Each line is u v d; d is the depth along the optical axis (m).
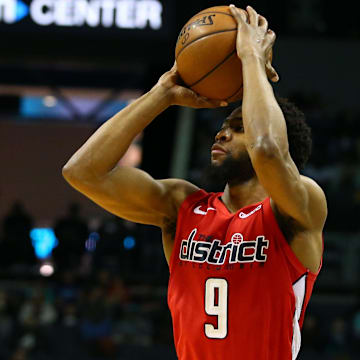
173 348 17.97
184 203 6.04
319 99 30.53
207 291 5.58
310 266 5.60
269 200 5.64
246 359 5.43
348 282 22.77
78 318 19.06
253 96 5.36
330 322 20.31
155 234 24.11
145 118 5.97
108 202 6.06
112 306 19.02
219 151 5.93
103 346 17.97
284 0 32.16
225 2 27.42
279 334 5.46
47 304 19.62
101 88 35.50
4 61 27.97
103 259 23.62
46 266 23.83
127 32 26.28
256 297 5.45
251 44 5.62
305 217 5.38
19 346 18.12
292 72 32.09
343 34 32.44
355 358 18.61
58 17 26.33
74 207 25.20
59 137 38.12
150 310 19.52
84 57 26.88
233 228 5.66
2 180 37.84
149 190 6.07
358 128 29.44
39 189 37.81
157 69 28.16
